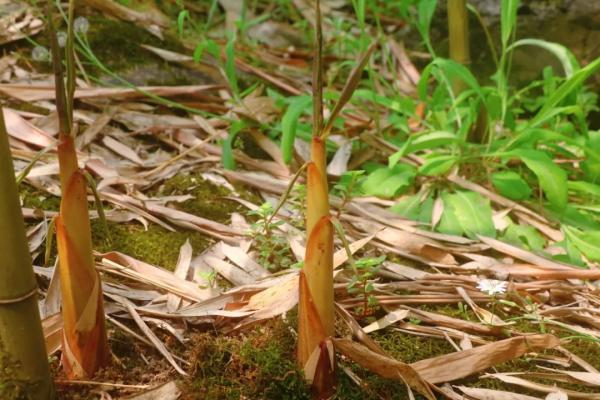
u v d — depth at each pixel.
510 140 1.27
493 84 1.60
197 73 1.43
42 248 1.05
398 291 1.05
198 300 1.01
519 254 1.12
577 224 1.20
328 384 0.91
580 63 1.54
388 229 1.13
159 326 0.97
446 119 1.31
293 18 1.73
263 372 0.92
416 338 1.00
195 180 1.20
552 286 1.07
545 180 1.16
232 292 1.00
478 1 1.59
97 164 1.18
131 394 0.91
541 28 1.55
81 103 1.30
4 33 1.36
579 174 1.29
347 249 0.84
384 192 1.21
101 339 0.91
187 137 1.28
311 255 0.87
